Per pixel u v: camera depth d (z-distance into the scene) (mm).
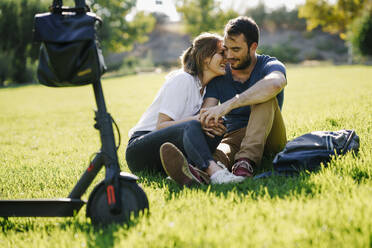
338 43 57969
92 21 1868
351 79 16031
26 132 7598
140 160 2959
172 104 2846
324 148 2689
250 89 2662
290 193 2146
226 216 1910
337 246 1500
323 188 2172
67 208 2125
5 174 3713
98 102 2029
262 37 61312
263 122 2729
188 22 48719
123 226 1947
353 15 39656
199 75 3055
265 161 3107
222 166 2664
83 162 3959
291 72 26438
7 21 32469
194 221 1838
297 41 59000
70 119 9344
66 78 1895
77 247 1745
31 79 34625
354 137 2908
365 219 1651
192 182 2484
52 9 1922
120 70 45844
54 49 1842
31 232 2066
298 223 1703
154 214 2021
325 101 8344
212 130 2740
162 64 52094
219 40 3000
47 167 3891
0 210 2154
